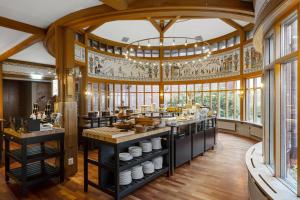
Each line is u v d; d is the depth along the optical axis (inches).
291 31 95.2
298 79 77.2
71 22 156.0
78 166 188.1
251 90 344.8
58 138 151.3
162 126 161.8
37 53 324.5
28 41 219.1
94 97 404.5
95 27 358.9
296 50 84.4
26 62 383.6
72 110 169.8
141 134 134.6
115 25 390.0
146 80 484.1
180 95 476.7
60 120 163.0
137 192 136.8
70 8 145.9
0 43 235.5
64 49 167.6
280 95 99.0
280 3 83.4
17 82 458.0
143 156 141.9
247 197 130.0
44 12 152.1
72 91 171.0
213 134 256.2
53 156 148.7
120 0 122.3
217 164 195.6
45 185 147.5
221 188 143.1
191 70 454.9
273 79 108.8
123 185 128.5
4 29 190.5
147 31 419.8
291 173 98.7
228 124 383.2
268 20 101.1
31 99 437.1
